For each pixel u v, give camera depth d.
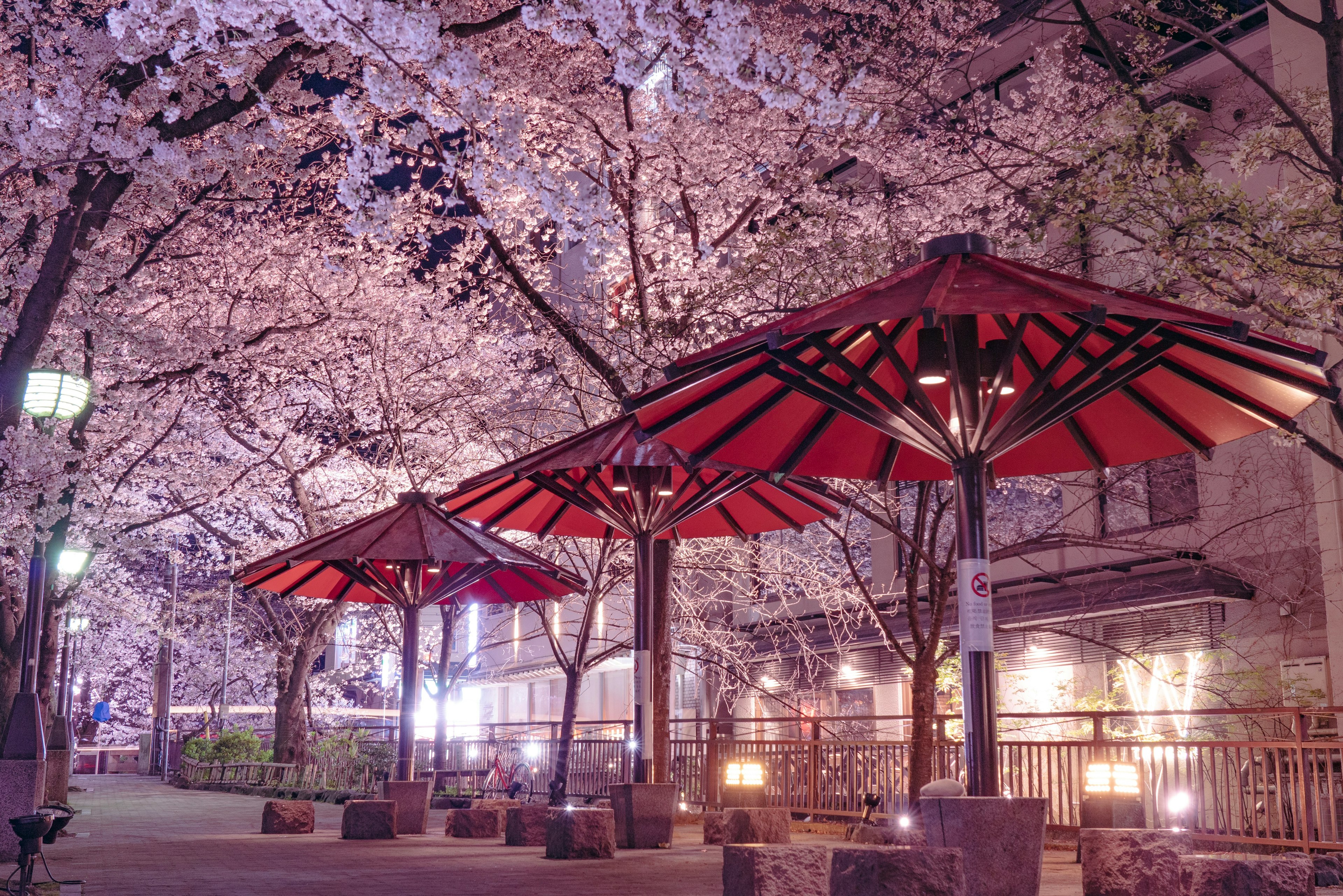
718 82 14.71
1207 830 11.45
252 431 25.80
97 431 18.84
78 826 15.75
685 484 11.68
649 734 11.70
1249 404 7.88
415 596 14.30
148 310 20.95
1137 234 13.27
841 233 14.73
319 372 23.89
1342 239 10.31
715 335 15.34
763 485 13.09
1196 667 16.56
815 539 21.72
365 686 44.78
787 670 24.92
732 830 10.57
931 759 14.20
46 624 16.03
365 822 13.59
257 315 22.16
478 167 10.67
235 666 44.41
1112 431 8.97
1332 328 10.29
